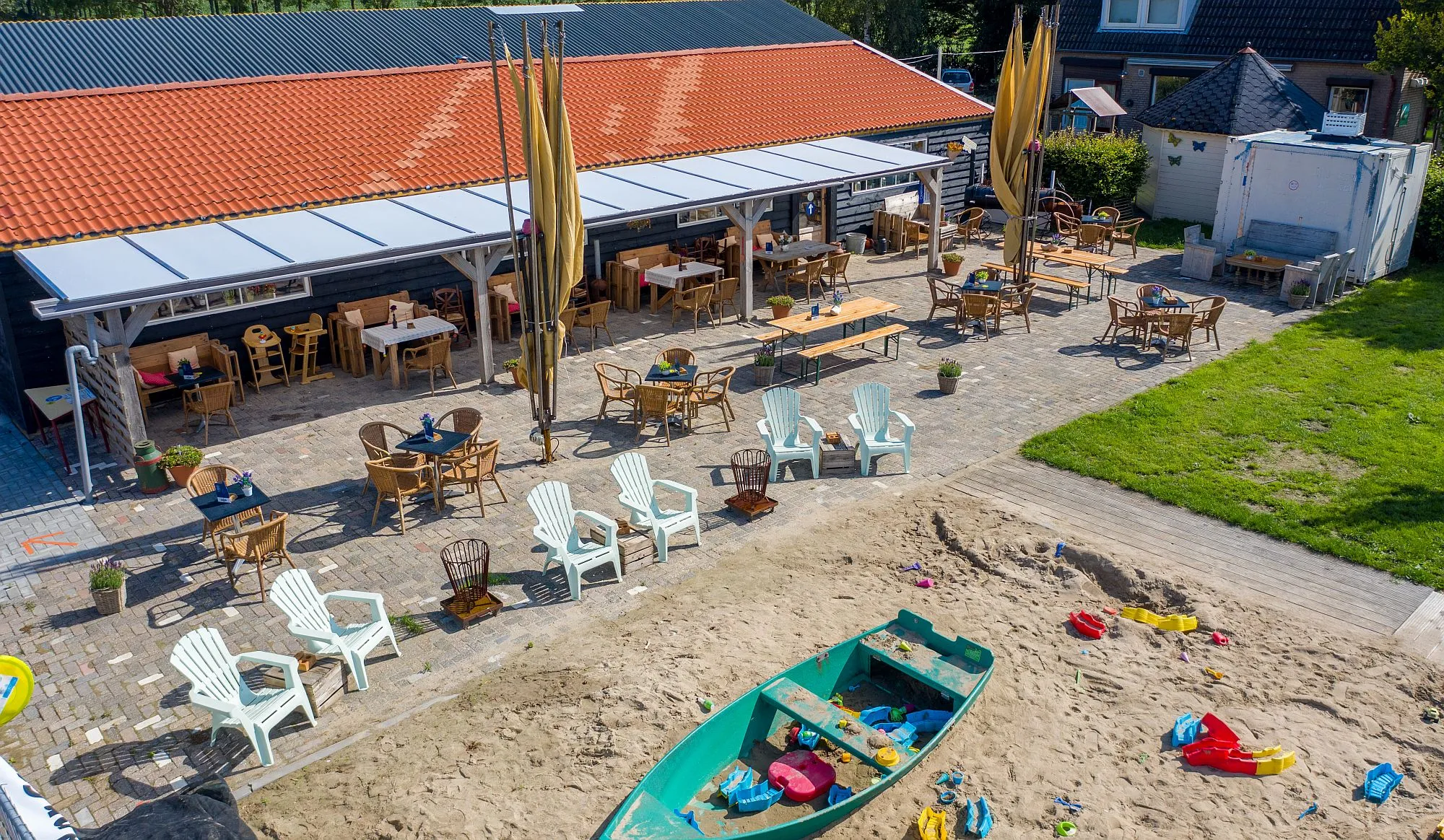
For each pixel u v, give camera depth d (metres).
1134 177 26.86
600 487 13.41
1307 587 11.22
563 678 9.80
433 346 16.27
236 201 16.25
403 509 12.71
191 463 13.39
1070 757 8.95
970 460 14.20
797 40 29.06
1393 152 20.17
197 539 12.30
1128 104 31.62
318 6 46.03
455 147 19.39
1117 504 12.99
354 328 16.95
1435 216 22.16
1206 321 17.78
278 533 11.16
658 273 19.23
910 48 46.50
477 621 10.74
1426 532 12.09
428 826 8.12
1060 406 15.83
